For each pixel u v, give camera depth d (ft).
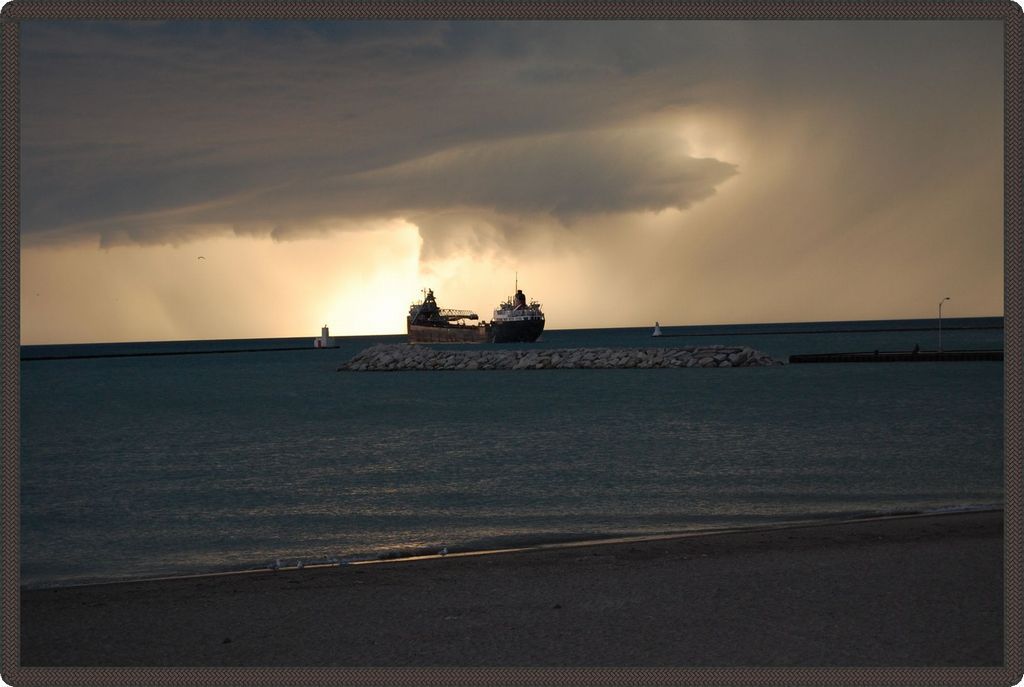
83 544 56.03
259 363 522.47
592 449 100.53
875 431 112.88
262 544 54.08
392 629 30.01
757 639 27.91
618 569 38.29
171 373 417.69
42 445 124.36
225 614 32.50
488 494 70.85
